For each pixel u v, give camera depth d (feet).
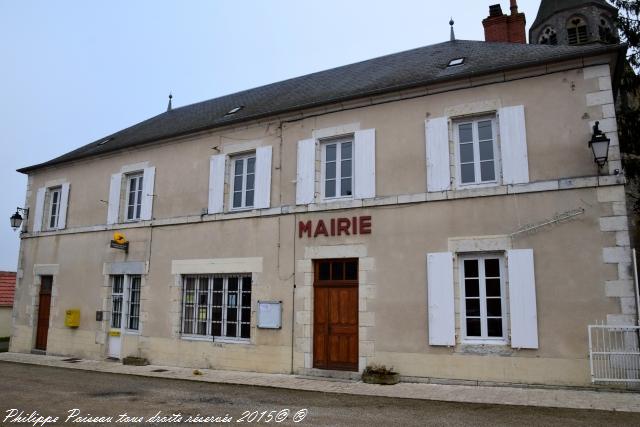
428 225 27.73
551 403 21.21
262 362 31.48
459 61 31.99
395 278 28.12
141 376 31.14
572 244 24.48
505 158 26.45
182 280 36.19
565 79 25.99
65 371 33.63
